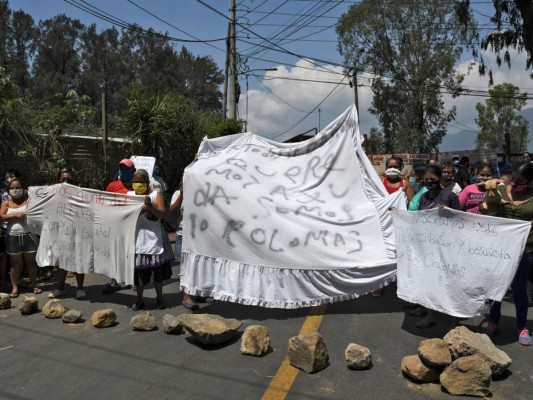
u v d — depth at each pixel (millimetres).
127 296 7031
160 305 6348
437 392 4000
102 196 6422
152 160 9156
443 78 40438
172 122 15273
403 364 4270
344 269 5781
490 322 5148
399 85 41250
